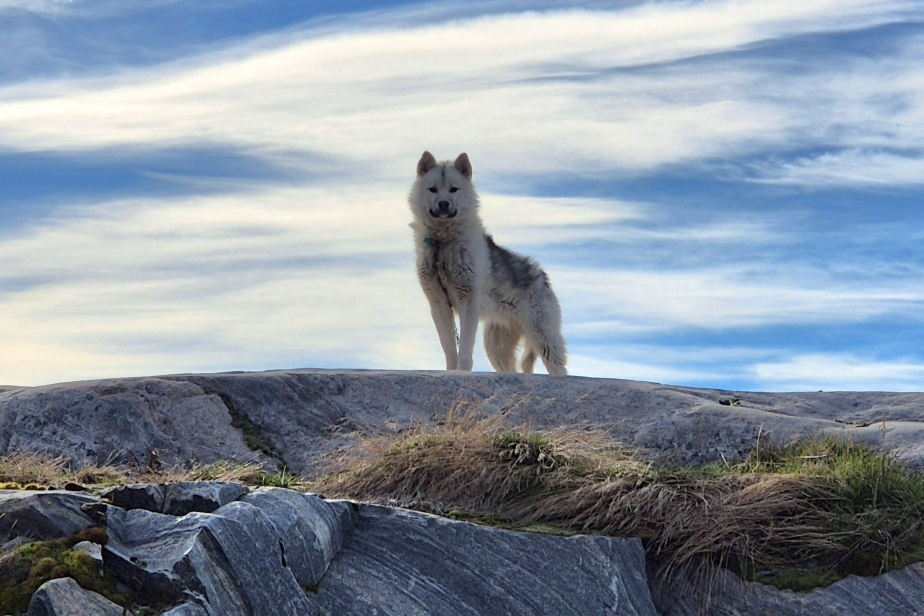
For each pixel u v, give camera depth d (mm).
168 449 6254
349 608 4074
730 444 6301
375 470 5512
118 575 3666
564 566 4523
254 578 3756
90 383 6660
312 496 4395
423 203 9727
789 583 4762
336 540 4363
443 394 6938
